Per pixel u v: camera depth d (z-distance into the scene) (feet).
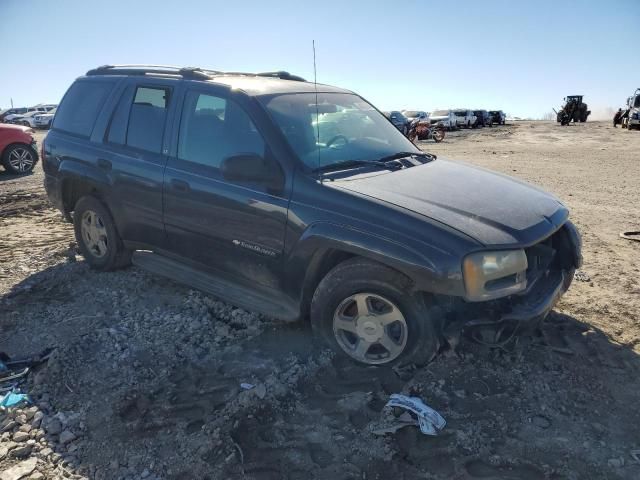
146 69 15.64
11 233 21.93
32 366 11.64
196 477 8.51
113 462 8.84
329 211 11.00
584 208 28.17
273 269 12.14
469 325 10.27
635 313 14.28
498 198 11.81
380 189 11.29
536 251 11.90
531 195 12.69
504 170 45.37
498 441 9.24
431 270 9.79
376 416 9.87
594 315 14.17
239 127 12.67
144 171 14.26
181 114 13.85
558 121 163.43
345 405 10.16
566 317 13.98
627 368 11.53
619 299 15.24
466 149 71.67
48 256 18.63
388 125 15.67
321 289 11.34
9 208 26.66
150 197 14.23
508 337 10.48
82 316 14.02
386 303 10.77
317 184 11.34
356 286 10.88
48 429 9.62
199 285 13.61
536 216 11.41
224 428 9.54
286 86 14.05
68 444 9.32
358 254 10.74
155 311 14.29
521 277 10.46
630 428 9.61
